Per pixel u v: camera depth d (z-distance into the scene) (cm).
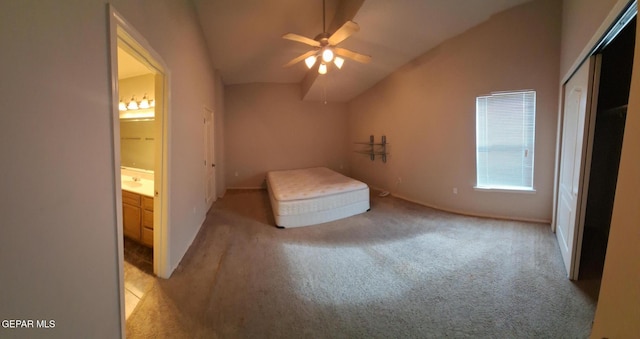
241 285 207
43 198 89
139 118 329
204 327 161
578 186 198
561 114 279
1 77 75
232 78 585
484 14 325
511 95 330
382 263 239
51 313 92
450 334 151
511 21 317
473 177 367
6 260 77
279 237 313
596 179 291
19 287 81
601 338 100
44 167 90
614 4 152
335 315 170
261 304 183
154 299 189
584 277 204
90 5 113
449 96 385
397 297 187
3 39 76
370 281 210
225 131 632
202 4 323
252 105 642
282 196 359
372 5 293
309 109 678
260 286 206
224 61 481
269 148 657
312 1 346
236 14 351
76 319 104
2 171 76
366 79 535
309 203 356
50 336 92
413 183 466
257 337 152
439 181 411
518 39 315
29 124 84
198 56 343
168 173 216
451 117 385
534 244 267
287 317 169
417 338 149
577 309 169
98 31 119
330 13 374
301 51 471
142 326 162
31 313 85
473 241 281
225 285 208
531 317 163
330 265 239
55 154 94
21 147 81
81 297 107
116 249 132
